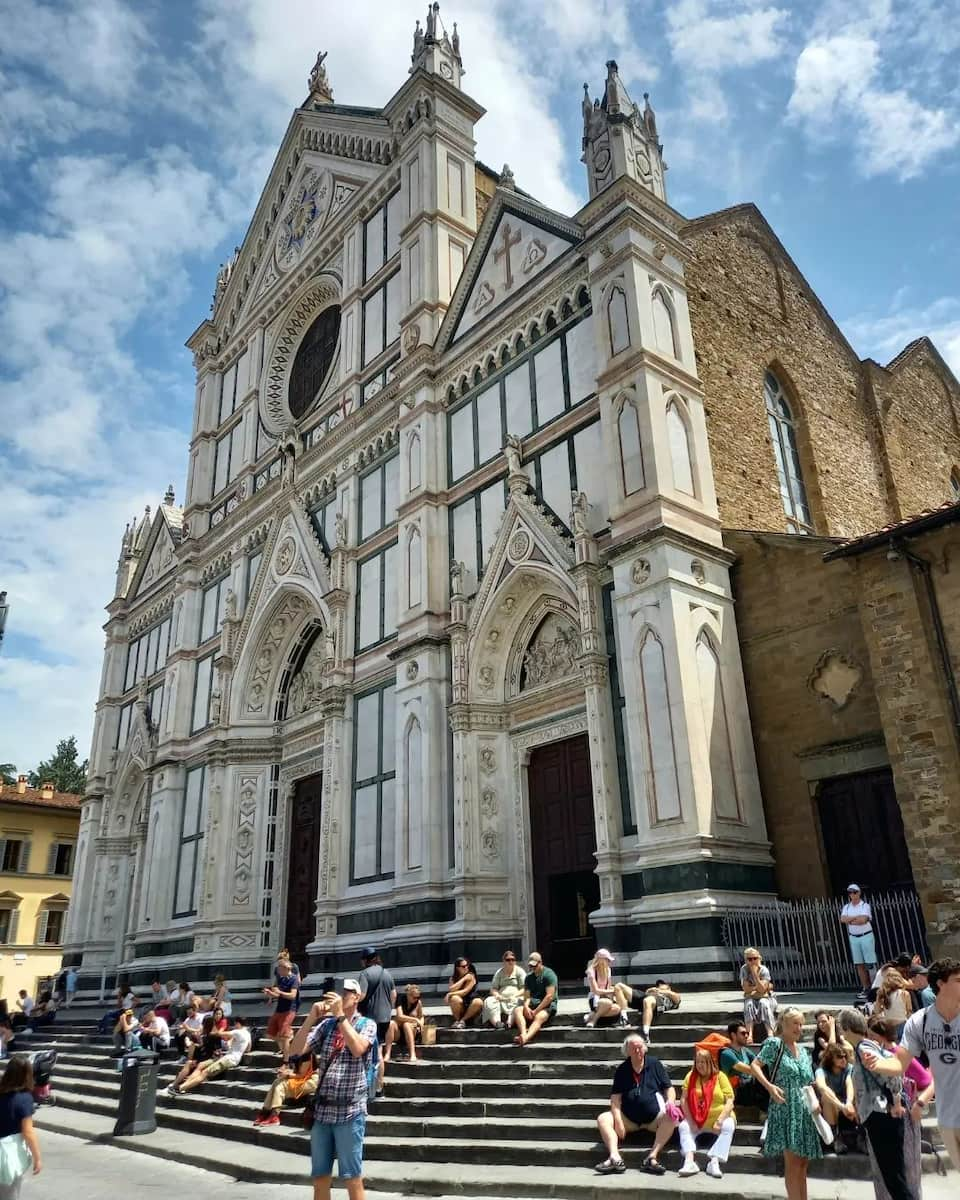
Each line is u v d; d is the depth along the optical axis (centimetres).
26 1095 967
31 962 5625
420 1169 1166
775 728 1967
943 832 1547
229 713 3497
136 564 4947
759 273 2850
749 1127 1079
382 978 1547
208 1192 1175
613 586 2091
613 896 1869
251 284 4288
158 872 3569
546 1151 1141
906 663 1645
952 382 3794
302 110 4053
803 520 2692
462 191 3195
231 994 3083
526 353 2538
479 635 2409
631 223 2272
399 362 2969
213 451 4250
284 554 3419
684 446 2147
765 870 1866
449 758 2452
